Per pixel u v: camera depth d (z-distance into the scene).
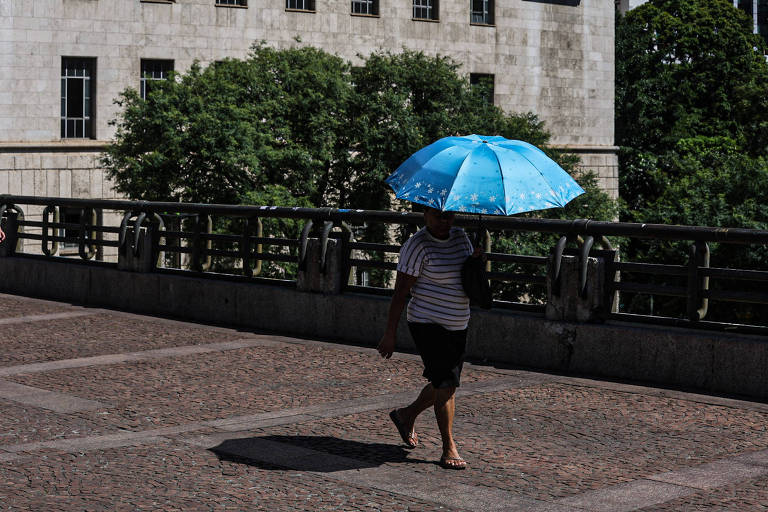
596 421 9.23
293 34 44.72
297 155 33.06
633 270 11.26
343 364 11.95
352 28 46.38
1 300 17.95
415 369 11.63
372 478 7.46
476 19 51.03
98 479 7.38
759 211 42.59
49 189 39.28
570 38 53.69
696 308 10.74
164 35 41.59
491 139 7.70
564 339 11.52
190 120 31.44
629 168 61.62
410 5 48.19
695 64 66.50
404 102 36.31
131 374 11.36
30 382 10.91
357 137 35.47
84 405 9.80
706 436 8.70
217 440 8.49
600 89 54.97
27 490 7.10
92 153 40.19
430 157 7.48
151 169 31.17
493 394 10.33
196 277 15.91
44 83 39.19
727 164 45.59
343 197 36.53
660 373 10.82
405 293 7.82
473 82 51.06
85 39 39.91
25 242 37.91
